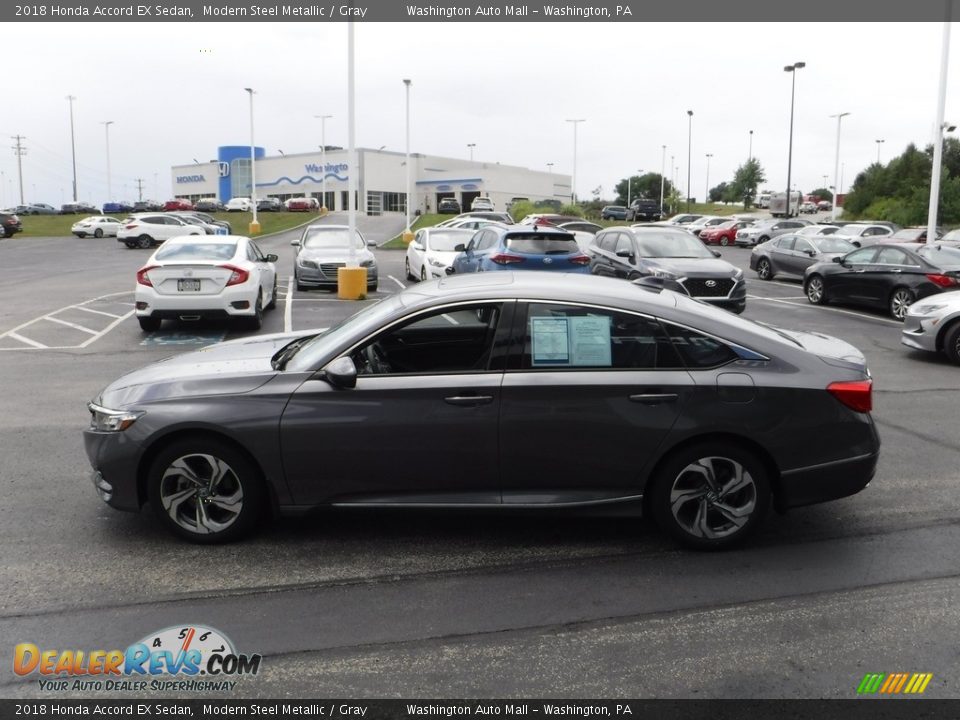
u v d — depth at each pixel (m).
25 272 25.00
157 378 4.69
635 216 62.19
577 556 4.54
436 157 96.44
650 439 4.40
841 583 4.21
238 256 12.62
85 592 4.09
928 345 10.71
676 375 4.41
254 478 4.54
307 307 15.68
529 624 3.79
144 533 4.82
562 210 60.19
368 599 4.02
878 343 12.48
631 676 3.37
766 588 4.15
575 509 4.48
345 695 3.25
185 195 108.88
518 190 95.75
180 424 4.44
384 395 4.39
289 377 4.48
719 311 4.82
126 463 4.52
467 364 4.45
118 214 73.75
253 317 12.52
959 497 5.47
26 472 5.93
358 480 4.46
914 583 4.21
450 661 3.48
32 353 10.95
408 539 4.76
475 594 4.08
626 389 4.38
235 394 4.46
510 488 4.48
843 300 16.58
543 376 4.39
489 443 4.40
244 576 4.27
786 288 21.62
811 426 4.43
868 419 4.53
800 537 4.80
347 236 19.34
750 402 4.39
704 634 3.70
